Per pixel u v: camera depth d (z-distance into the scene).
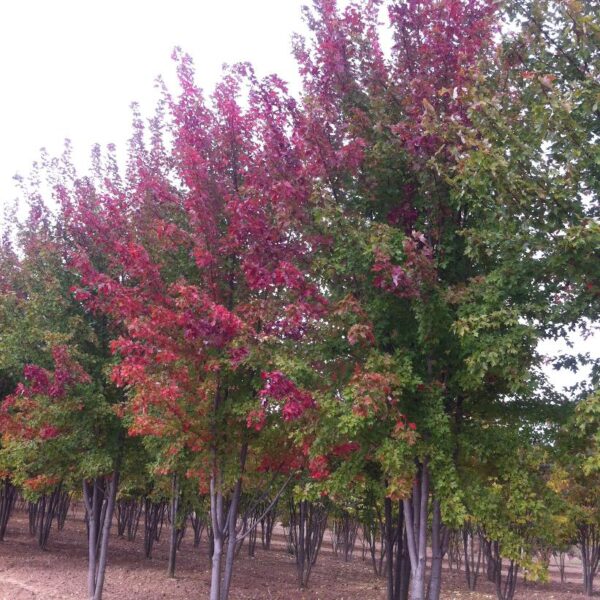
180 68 7.51
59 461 9.59
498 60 5.63
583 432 4.77
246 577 14.62
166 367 7.03
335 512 15.37
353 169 6.25
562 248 4.83
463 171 5.00
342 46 6.41
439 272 6.04
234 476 7.34
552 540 5.68
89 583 9.98
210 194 7.36
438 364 5.91
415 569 5.91
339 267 5.88
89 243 9.45
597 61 5.07
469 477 5.79
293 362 5.70
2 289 12.30
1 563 13.62
